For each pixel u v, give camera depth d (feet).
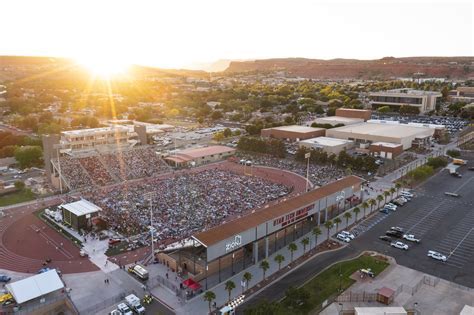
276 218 315.17
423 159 617.21
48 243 339.98
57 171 514.68
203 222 375.86
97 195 458.91
